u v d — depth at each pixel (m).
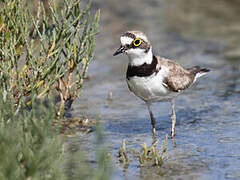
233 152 10.50
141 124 12.70
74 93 12.53
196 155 10.38
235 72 17.28
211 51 19.88
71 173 8.84
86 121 12.45
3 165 7.52
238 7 27.20
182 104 14.33
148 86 11.19
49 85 11.39
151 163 9.91
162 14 26.06
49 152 8.02
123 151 10.05
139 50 10.88
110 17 24.97
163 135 11.85
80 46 11.93
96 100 14.48
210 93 15.23
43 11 11.36
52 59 11.47
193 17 25.41
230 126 12.25
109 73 17.41
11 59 10.74
